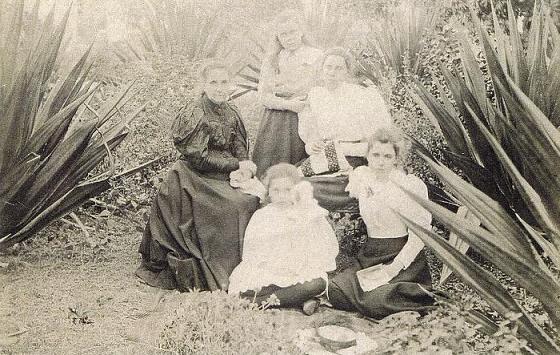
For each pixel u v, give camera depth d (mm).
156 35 3746
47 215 3613
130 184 3697
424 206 3260
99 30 3732
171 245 3629
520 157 3312
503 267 3234
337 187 3691
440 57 3717
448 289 3496
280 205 3691
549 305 3227
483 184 3457
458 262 3262
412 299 3514
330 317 3539
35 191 3561
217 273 3596
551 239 3201
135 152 3711
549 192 3121
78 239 3643
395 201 3611
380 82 3785
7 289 3514
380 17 3844
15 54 3480
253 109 3846
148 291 3568
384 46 3840
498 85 3172
